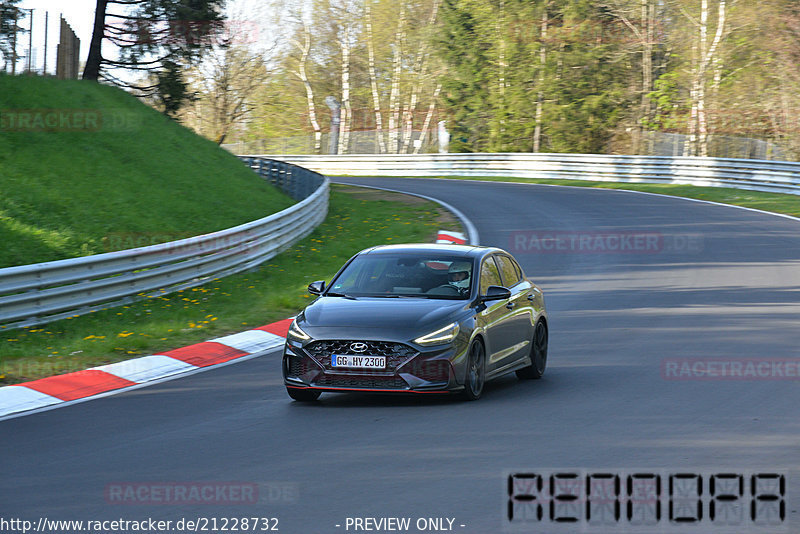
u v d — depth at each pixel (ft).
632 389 53.88
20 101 141.38
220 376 59.31
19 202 108.47
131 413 49.03
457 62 387.34
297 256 118.83
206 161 167.94
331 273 108.27
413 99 422.82
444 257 57.31
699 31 312.09
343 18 418.31
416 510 32.50
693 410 48.34
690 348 66.28
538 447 41.06
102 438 43.55
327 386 50.26
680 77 328.08
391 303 53.06
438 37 387.14
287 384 51.31
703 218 157.28
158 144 159.02
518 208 176.45
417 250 58.34
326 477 36.55
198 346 68.59
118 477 36.94
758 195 196.85
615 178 246.88
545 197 200.13
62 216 110.01
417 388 49.49
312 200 141.49
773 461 38.65
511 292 58.59
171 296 91.45
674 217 159.12
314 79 439.63
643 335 71.56
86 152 135.44
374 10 416.46
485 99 378.53
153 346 69.00
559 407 49.52
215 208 139.74
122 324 78.54
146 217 122.72
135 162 142.92
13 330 74.64
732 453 39.91
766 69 290.56
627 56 345.92
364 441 42.39
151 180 139.33
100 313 82.58
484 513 32.22
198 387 55.88
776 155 298.56
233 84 367.66
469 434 43.60
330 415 48.16
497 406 50.19
